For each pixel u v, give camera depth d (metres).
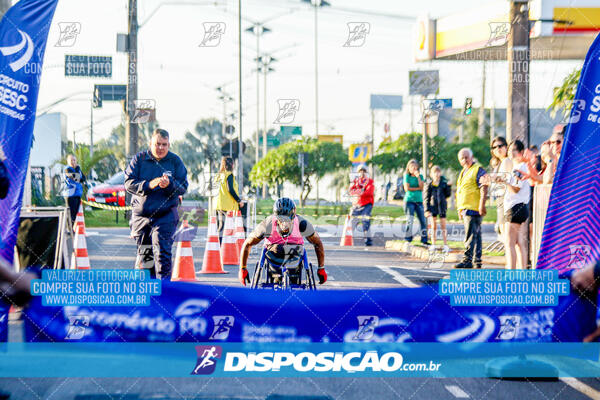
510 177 6.33
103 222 7.18
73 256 7.00
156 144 6.49
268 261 6.45
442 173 8.08
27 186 6.44
